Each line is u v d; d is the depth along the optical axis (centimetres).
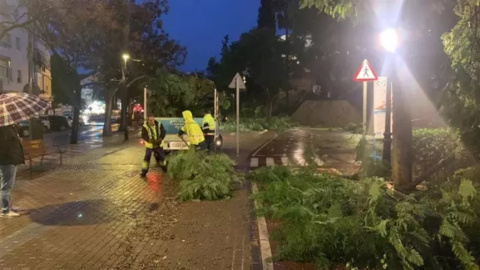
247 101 5891
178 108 1759
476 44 611
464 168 715
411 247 536
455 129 742
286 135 3453
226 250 654
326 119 5125
